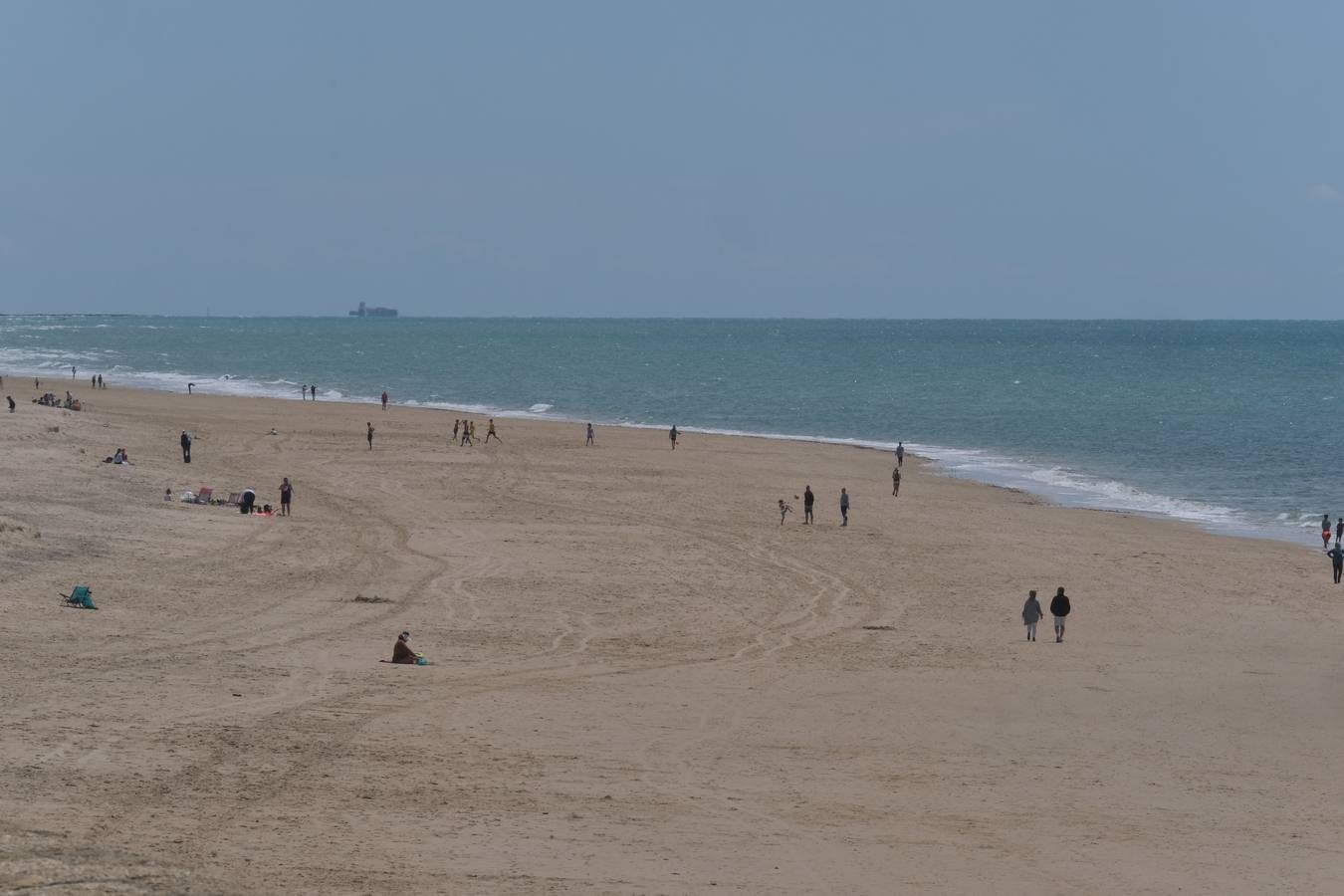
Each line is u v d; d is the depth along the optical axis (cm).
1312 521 15688
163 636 7931
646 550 12356
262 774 5247
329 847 4356
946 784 5609
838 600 10362
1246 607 10556
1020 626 9675
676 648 8456
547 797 5144
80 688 6481
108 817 4525
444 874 4150
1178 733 6656
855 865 4494
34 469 14588
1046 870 4522
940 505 16200
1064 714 7000
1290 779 5875
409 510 14312
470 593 9956
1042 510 16038
